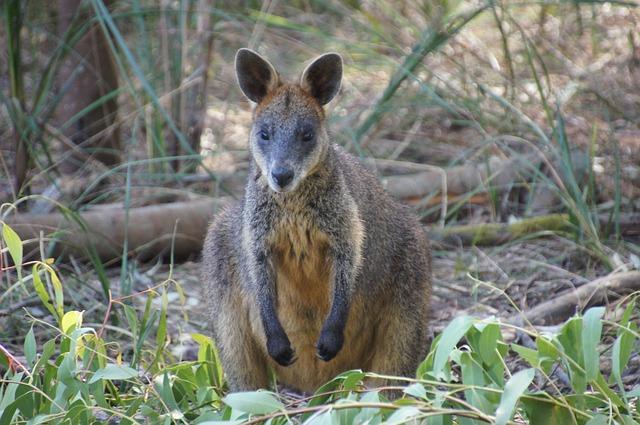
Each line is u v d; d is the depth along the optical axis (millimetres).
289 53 16422
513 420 6773
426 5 15820
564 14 16672
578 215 11547
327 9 17422
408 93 14641
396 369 8672
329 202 8133
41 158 14211
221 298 8758
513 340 9617
